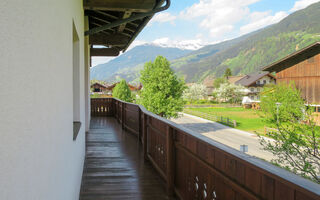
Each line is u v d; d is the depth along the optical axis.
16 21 0.65
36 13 0.86
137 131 6.32
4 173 0.56
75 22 2.62
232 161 1.56
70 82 2.12
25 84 0.72
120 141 6.11
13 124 0.62
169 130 3.00
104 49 9.45
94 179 3.55
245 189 1.39
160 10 4.44
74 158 2.47
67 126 1.87
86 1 4.16
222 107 55.59
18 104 0.66
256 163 1.21
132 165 4.21
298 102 7.11
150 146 4.37
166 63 29.06
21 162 0.68
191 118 35.66
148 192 3.11
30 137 0.77
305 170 5.88
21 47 0.69
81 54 3.72
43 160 0.96
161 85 27.95
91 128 8.05
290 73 27.20
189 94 65.69
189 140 2.41
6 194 0.57
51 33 1.15
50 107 1.12
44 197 0.98
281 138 6.52
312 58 25.05
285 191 1.07
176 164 2.94
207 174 1.99
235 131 24.14
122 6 4.38
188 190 2.47
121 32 7.23
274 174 1.05
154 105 28.31
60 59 1.46
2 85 0.56
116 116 10.47
